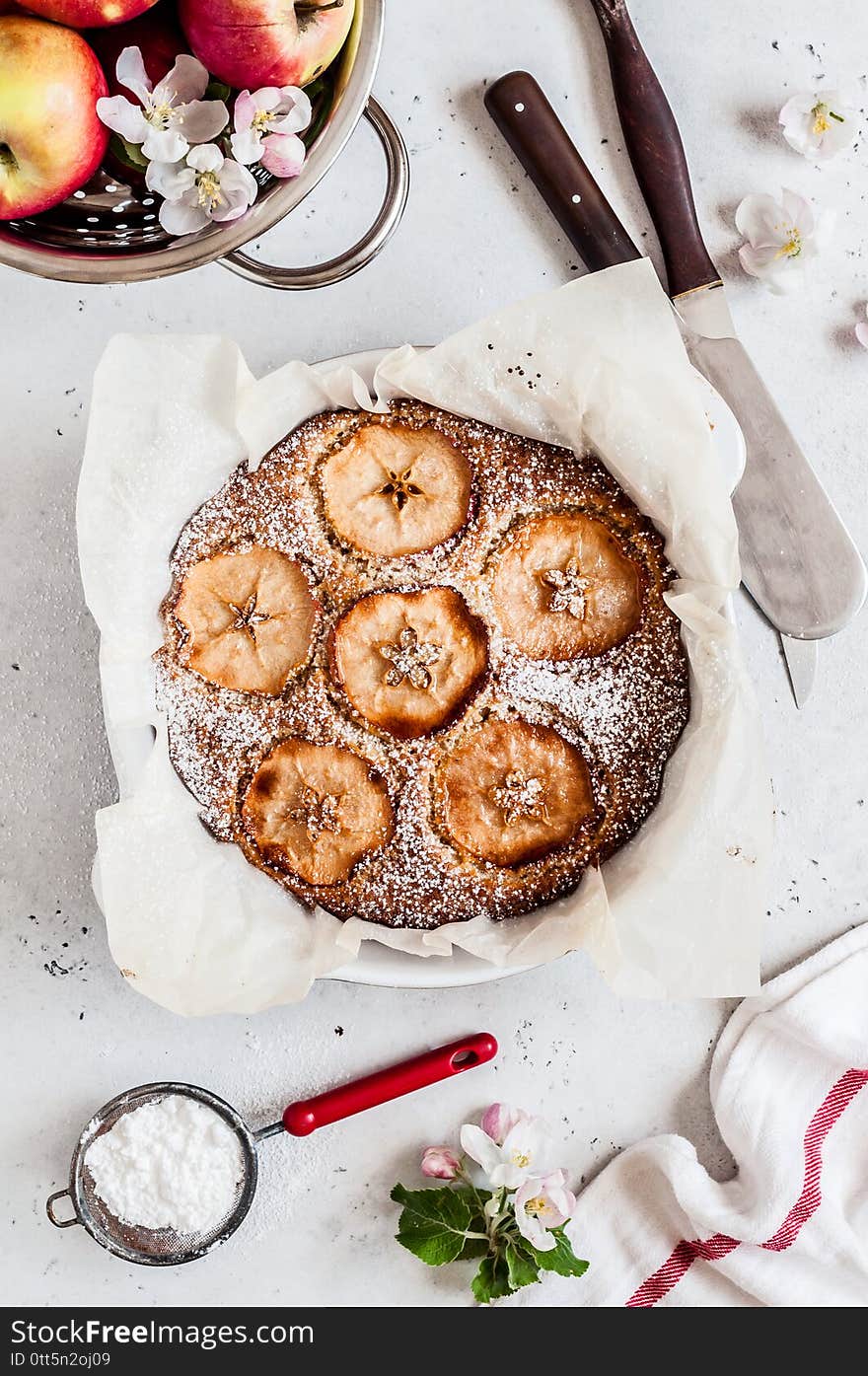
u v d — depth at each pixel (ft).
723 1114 2.89
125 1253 2.83
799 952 2.91
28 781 2.88
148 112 2.46
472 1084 2.91
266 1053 2.89
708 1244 2.90
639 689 2.69
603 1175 2.90
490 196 2.90
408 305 2.89
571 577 2.69
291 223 2.88
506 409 2.69
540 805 2.69
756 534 2.86
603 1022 2.91
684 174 2.85
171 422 2.64
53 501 2.88
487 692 2.68
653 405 2.64
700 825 2.63
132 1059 2.89
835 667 2.91
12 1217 2.89
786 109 2.87
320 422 2.72
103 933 2.89
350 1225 2.91
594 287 2.61
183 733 2.70
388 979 2.68
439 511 2.71
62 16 2.40
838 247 2.92
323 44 2.47
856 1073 2.89
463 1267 2.92
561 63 2.89
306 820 2.69
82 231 2.60
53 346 2.87
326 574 2.70
